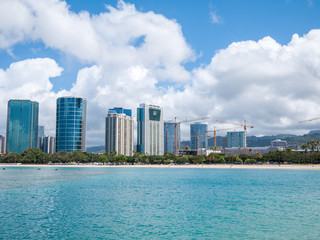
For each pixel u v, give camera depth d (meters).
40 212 61.69
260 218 55.31
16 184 122.06
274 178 150.25
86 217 56.81
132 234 45.22
